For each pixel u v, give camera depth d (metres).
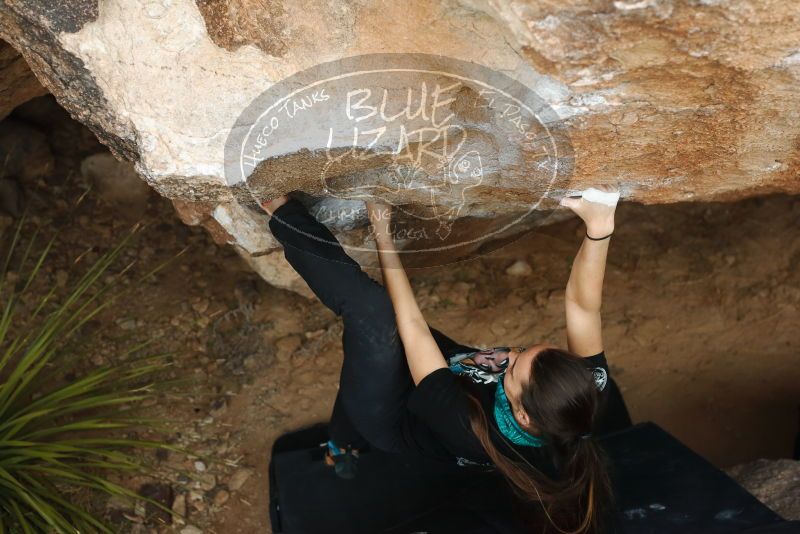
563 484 1.95
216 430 3.06
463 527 2.40
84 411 2.95
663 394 3.37
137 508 2.72
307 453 2.94
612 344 3.52
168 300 3.43
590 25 1.45
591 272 2.05
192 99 1.72
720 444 3.25
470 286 3.61
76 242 3.53
